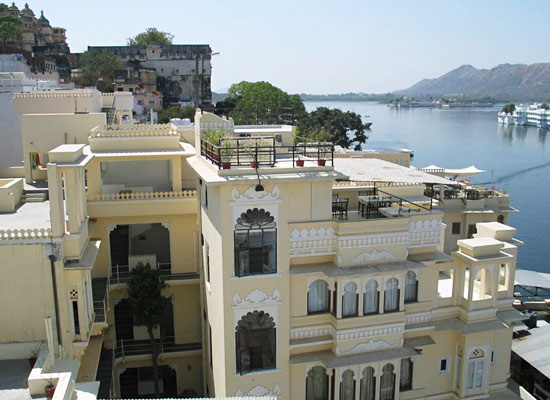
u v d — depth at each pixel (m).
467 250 25.34
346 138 97.38
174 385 30.91
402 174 24.59
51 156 21.84
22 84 45.38
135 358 29.11
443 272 30.59
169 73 133.75
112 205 28.47
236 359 22.34
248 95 96.44
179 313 30.14
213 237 23.27
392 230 23.00
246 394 22.55
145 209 28.84
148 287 27.56
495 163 147.88
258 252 21.94
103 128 31.95
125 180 32.91
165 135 30.20
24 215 25.44
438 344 25.23
